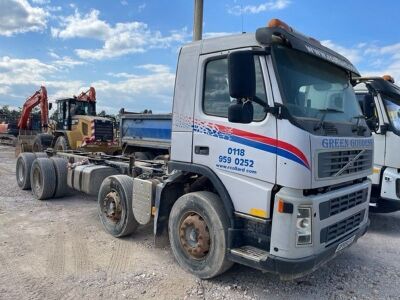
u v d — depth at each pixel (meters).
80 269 4.63
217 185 4.14
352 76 5.07
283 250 3.56
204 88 4.38
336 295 4.17
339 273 4.78
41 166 8.24
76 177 7.53
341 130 4.12
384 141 6.61
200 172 4.33
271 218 3.71
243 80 3.42
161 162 6.84
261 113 3.79
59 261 4.86
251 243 4.00
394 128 6.59
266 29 3.71
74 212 7.37
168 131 8.54
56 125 15.84
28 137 17.36
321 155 3.66
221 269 4.15
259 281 4.42
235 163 3.99
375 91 6.66
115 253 5.19
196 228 4.33
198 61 4.43
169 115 8.48
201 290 4.14
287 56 3.87
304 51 3.87
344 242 4.09
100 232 6.09
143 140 9.38
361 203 4.56
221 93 4.18
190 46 4.56
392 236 6.55
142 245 5.53
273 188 3.69
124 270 4.63
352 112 4.73
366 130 4.75
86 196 8.89
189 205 4.44
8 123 25.94
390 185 6.54
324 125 3.86
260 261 3.69
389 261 5.27
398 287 4.41
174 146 4.70
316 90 4.12
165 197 4.89
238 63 3.43
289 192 3.57
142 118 9.38
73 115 15.20
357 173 4.34
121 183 5.73
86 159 8.06
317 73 4.21
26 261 4.83
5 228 6.19
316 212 3.60
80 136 14.34
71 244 5.50
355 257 5.41
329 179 3.79
